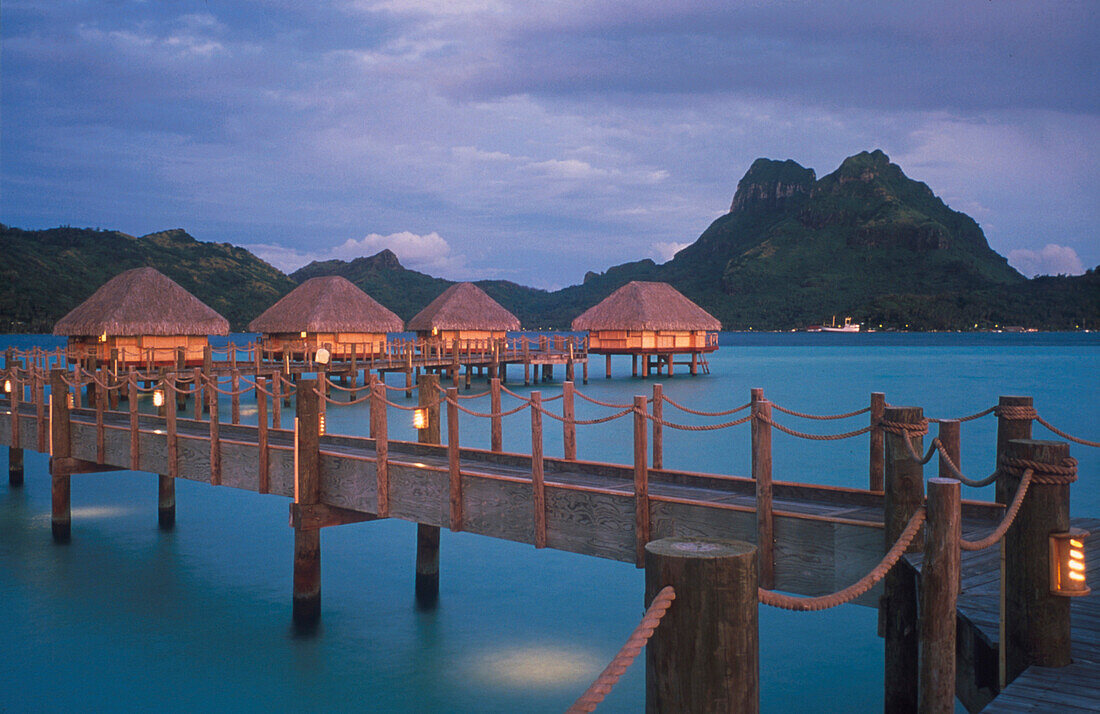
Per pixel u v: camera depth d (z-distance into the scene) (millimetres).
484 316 53875
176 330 39281
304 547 11828
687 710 3176
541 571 13953
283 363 39219
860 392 46062
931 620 5066
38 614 12070
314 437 11922
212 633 11328
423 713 8984
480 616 11906
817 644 10898
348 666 10266
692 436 28469
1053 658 5223
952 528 5035
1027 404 7191
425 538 12992
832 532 7586
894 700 6961
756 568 3285
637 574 13812
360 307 46500
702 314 59375
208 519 17484
